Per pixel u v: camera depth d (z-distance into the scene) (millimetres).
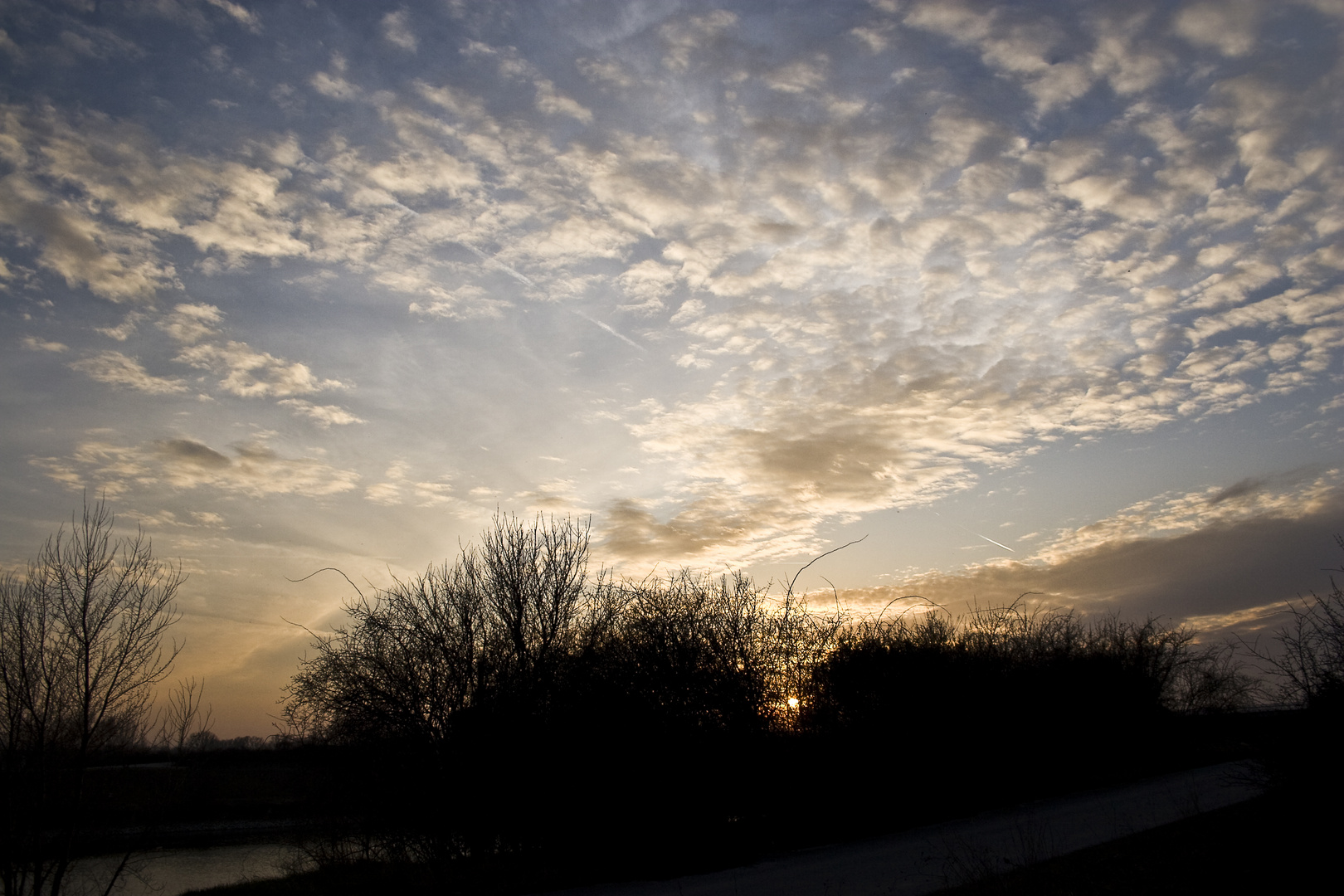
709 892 12664
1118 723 26438
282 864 18906
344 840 16812
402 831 16062
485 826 15961
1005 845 14273
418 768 16000
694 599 18656
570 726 16406
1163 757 27062
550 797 16094
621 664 17219
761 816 17953
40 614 13211
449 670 16781
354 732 16281
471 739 16203
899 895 11156
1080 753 24969
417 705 16266
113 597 13828
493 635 17391
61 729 12945
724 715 17594
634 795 16219
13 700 12594
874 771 19609
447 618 17422
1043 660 25562
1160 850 11836
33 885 12297
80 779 12859
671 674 17266
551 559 18531
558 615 17906
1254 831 11727
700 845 16531
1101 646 28156
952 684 21719
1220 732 28328
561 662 17328
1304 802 11070
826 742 19172
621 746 16344
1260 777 12484
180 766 14148
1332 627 11398
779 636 19219
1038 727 23641
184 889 17609
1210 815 14156
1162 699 28766
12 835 12219
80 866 15016
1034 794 22656
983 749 21922
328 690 16562
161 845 20984
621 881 14914
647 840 16125
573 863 15867
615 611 18297
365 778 16219
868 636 21234
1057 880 10695
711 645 18078
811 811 18609
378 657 16656
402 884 15336
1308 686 11273
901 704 20406
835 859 15016
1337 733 10812
